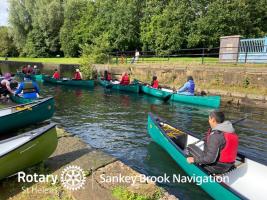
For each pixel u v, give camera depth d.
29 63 42.28
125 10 36.19
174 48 30.62
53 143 5.36
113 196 4.35
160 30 31.47
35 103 9.33
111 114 12.16
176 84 19.00
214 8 28.64
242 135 9.57
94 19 42.59
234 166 5.12
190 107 13.68
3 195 4.53
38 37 51.81
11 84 15.40
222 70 16.52
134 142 8.52
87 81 20.28
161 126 7.80
